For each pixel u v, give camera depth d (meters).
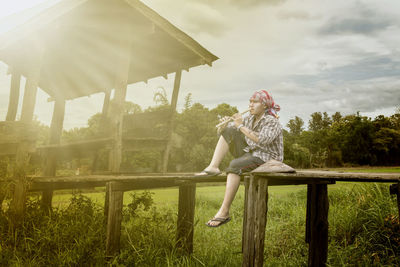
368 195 5.45
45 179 4.38
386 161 56.38
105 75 6.70
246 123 3.32
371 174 2.20
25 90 4.54
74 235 4.12
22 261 3.57
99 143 4.43
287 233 5.33
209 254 4.34
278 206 7.19
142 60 6.09
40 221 4.64
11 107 6.20
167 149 5.16
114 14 4.46
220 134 3.34
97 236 4.20
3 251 3.83
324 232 3.66
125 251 3.67
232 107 34.19
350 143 55.12
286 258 4.44
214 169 3.26
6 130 4.31
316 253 3.65
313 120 87.88
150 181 3.94
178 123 27.22
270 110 3.14
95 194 11.20
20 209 4.38
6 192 4.35
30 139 4.49
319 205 3.68
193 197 4.57
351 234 4.86
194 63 5.51
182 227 4.45
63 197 9.79
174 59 5.77
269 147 3.03
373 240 4.48
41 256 3.79
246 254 2.71
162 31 4.79
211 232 5.42
